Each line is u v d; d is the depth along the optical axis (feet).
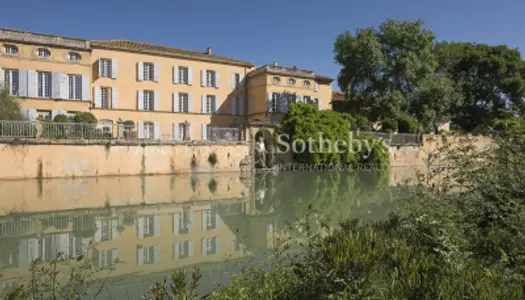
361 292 11.79
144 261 27.89
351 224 20.75
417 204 20.38
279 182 80.74
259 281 17.83
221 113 130.82
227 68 132.36
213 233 37.35
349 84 140.36
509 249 15.99
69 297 18.57
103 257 29.12
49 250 30.96
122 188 66.64
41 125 74.95
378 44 130.72
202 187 71.05
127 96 113.80
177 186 71.26
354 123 116.57
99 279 23.59
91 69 106.63
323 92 141.28
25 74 94.63
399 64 128.47
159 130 119.14
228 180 82.38
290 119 104.99
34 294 17.61
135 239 34.83
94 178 77.56
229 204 54.44
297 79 134.00
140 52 115.75
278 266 20.43
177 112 122.31
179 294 14.89
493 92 155.43
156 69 118.62
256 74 131.34
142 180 77.56
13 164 71.56
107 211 47.65
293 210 49.80
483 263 15.08
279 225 40.78
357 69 134.00
